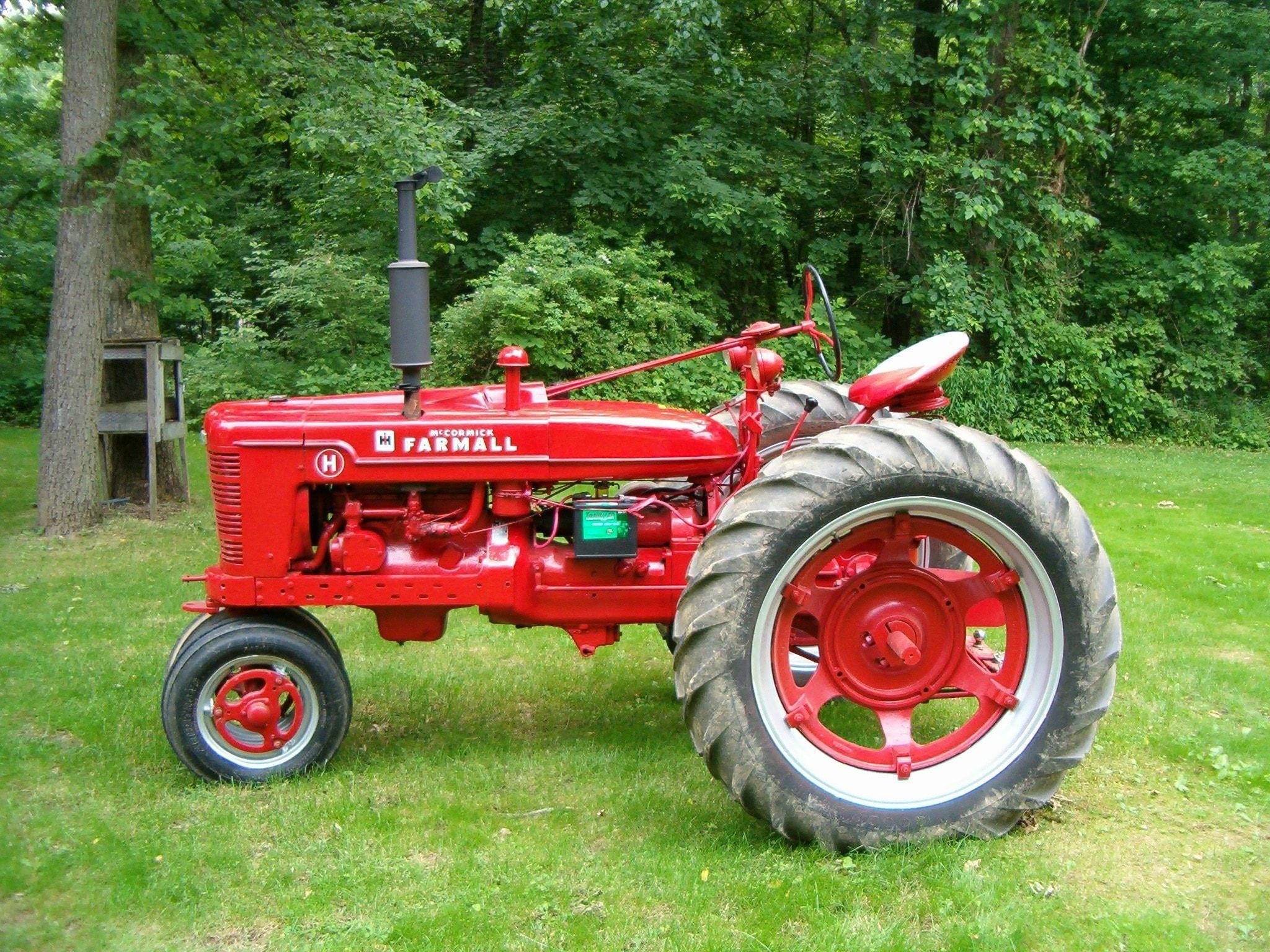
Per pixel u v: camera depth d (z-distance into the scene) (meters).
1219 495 9.26
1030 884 2.80
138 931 2.60
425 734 3.88
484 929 2.58
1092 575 2.99
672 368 11.71
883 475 2.91
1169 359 15.04
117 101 7.34
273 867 2.87
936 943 2.55
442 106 10.16
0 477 9.55
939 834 2.98
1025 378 13.77
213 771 3.35
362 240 12.23
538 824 3.15
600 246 11.97
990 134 13.70
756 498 2.95
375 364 11.88
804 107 14.32
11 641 4.89
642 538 3.50
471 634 5.07
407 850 2.98
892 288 13.88
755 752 2.90
